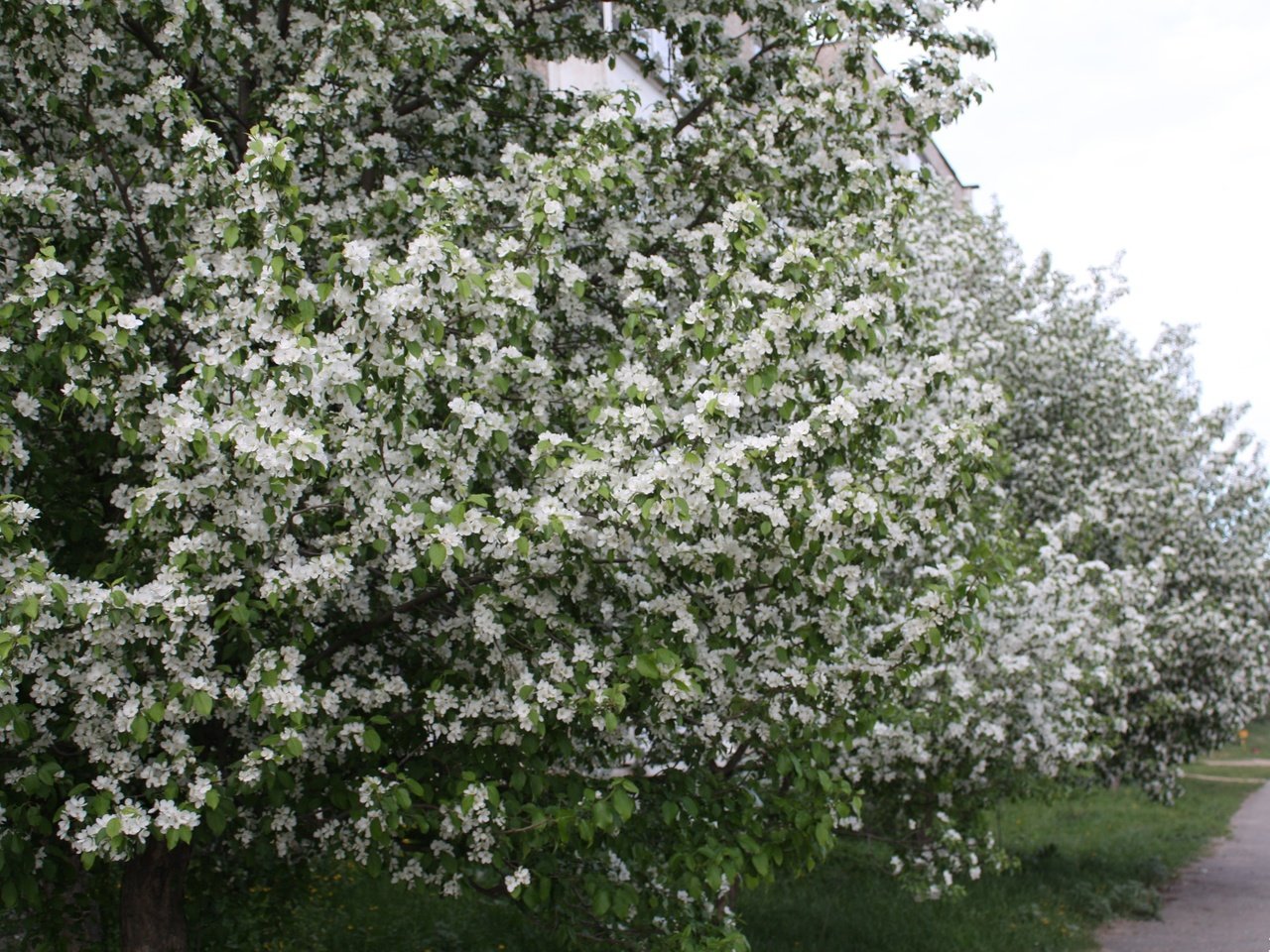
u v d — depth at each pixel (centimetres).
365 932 760
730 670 455
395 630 493
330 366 394
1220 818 1967
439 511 411
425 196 520
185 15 490
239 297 430
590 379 487
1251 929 1084
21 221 474
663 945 488
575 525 410
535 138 639
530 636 455
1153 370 1418
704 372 471
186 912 542
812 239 484
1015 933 996
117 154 507
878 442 493
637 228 575
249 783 402
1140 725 1206
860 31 589
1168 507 1224
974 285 1298
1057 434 1266
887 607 628
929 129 610
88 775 434
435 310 417
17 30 473
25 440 442
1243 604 1298
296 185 432
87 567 459
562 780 465
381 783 445
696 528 429
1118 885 1237
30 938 518
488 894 511
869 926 949
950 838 845
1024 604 832
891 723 731
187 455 399
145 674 414
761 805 511
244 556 405
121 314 397
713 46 665
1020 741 854
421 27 541
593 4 671
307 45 575
